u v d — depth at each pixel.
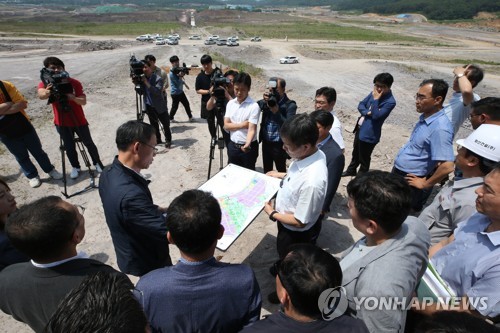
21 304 1.54
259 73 18.73
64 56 25.34
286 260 1.29
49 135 7.00
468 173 2.14
